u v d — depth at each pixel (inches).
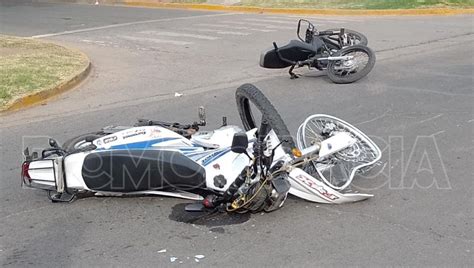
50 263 183.6
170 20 828.0
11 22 869.2
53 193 229.5
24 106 391.9
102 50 599.8
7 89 408.8
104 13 954.7
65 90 433.1
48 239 199.3
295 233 197.6
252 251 186.9
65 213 218.2
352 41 458.0
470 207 214.5
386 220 205.6
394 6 860.0
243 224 204.8
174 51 582.2
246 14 882.1
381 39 606.9
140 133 217.5
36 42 619.2
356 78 418.9
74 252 189.9
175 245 192.2
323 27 705.0
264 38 642.2
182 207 219.6
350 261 179.0
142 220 210.5
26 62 502.3
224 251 187.3
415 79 425.4
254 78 453.1
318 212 212.2
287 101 377.1
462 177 242.5
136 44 629.3
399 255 181.9
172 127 233.5
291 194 220.5
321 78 440.5
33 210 221.8
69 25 811.4
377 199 222.8
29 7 1096.2
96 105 391.5
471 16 799.7
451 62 486.0
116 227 206.2
